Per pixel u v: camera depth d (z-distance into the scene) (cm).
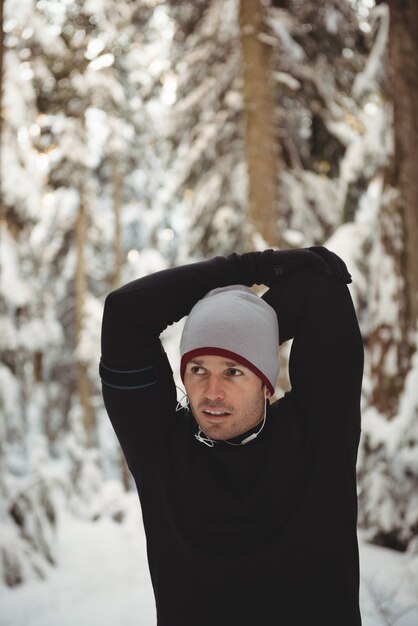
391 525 521
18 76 1025
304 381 123
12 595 503
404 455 522
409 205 565
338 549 115
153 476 124
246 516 114
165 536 121
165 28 1067
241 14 820
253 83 802
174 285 128
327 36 899
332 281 129
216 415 117
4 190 944
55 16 1229
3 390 709
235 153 998
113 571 573
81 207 1415
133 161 1507
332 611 113
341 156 962
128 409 128
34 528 569
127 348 126
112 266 1666
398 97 568
